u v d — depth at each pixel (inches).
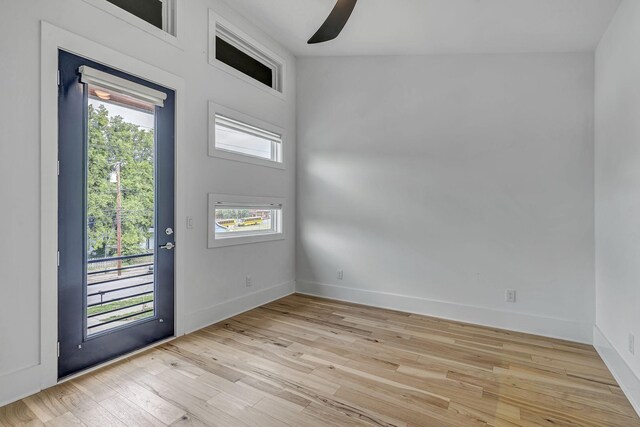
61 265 79.1
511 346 103.0
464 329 117.0
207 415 67.3
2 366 69.4
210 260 119.0
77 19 80.4
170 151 104.1
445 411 69.6
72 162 80.9
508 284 118.4
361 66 145.3
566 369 88.5
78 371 82.8
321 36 96.3
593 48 105.7
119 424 64.2
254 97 136.4
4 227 69.4
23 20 71.3
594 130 105.7
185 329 109.5
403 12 103.0
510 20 98.5
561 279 110.7
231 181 126.7
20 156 71.3
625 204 81.0
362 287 146.3
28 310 73.1
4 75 68.7
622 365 80.0
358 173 146.6
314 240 158.2
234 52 132.4
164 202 102.8
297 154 162.1
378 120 141.8
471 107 124.0
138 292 96.7
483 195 122.3
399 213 137.8
